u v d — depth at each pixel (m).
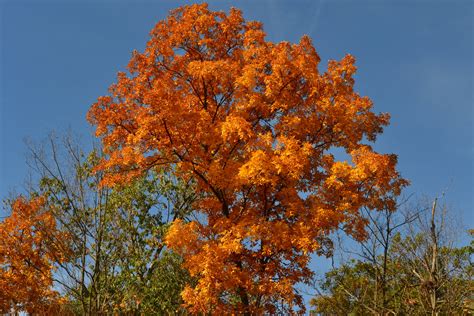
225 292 11.85
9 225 14.66
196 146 11.02
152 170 15.70
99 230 14.52
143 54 12.22
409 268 12.49
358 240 11.48
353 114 11.01
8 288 14.27
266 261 11.02
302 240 10.04
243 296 10.91
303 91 11.76
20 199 14.88
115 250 14.82
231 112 11.66
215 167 10.62
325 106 10.99
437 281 11.64
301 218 10.80
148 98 10.16
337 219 10.35
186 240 10.24
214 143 10.95
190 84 12.30
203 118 10.87
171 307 13.83
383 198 11.80
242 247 10.15
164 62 12.29
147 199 15.82
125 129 11.55
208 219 12.16
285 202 11.01
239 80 10.70
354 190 10.95
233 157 11.85
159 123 10.26
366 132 11.77
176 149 10.91
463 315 12.16
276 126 11.27
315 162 11.55
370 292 13.19
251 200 11.66
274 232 10.33
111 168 11.93
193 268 10.05
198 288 9.95
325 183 10.91
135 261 14.23
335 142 11.69
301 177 11.70
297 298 11.01
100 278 14.37
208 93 12.38
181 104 10.83
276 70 11.04
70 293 14.65
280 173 10.34
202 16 12.05
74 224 14.74
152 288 13.67
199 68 10.84
